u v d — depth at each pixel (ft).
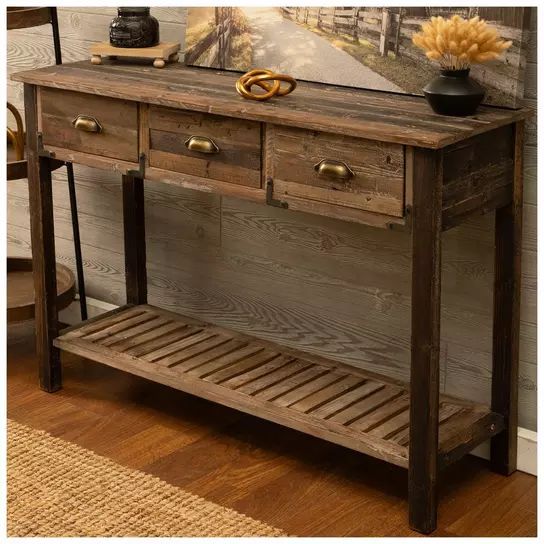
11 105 12.13
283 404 9.94
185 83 10.23
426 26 8.90
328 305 11.18
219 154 9.51
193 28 11.09
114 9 11.93
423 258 8.50
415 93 9.78
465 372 10.34
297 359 10.97
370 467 10.21
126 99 9.89
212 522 9.18
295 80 9.93
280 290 11.53
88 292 13.39
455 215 8.64
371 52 9.98
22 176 11.97
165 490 9.68
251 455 10.43
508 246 9.48
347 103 9.45
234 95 9.71
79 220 13.16
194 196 11.92
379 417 9.73
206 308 12.25
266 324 11.77
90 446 10.57
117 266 12.97
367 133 8.43
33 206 11.18
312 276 11.21
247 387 10.30
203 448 10.56
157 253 12.48
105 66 11.07
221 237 11.84
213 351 11.16
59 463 10.14
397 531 9.17
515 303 9.62
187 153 9.72
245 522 9.19
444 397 10.21
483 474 10.12
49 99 10.62
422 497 9.05
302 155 8.96
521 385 10.11
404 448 9.21
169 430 10.93
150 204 12.34
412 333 8.75
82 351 11.30
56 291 11.65
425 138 8.15
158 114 9.82
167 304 12.60
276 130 9.07
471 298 10.11
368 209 8.70
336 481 9.96
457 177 8.59
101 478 9.88
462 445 9.33
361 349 11.07
